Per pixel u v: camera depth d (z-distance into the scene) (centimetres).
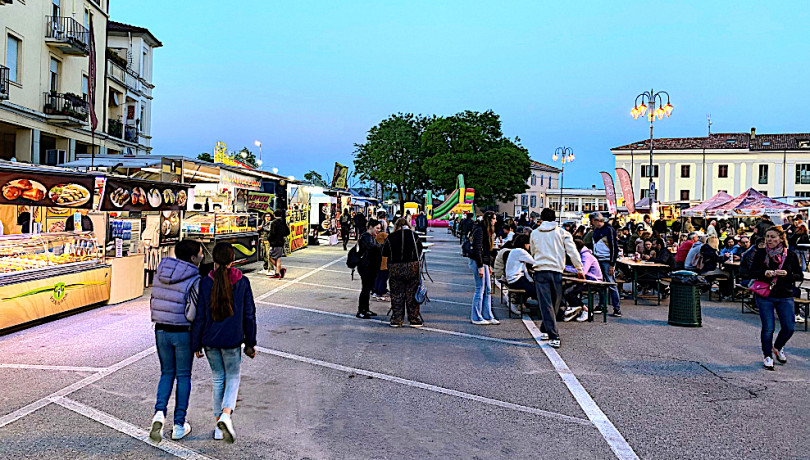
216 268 445
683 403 543
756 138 7638
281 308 1059
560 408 525
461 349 755
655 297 1257
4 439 434
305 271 1712
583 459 415
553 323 773
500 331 881
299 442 438
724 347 783
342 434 455
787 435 464
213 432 454
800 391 584
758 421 496
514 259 989
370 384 592
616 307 1030
